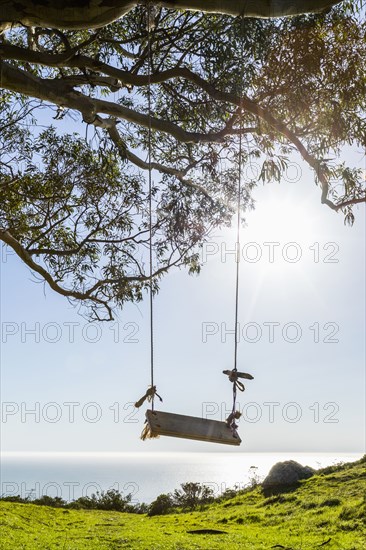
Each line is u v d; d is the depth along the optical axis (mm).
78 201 14125
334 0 8234
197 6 8266
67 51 10469
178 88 13102
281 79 11445
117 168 14086
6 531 18688
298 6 8234
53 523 22969
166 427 6973
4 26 8641
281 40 11281
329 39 11438
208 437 7137
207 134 12422
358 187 11930
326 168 11656
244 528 21891
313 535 19359
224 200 14523
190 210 14453
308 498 24984
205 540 18672
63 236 14305
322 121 11703
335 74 11414
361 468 28484
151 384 7680
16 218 13953
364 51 11438
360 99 11602
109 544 17641
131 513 31078
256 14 8305
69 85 11062
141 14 11750
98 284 14320
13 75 10250
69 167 13656
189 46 11898
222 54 11492
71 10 8320
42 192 13703
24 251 13383
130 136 14633
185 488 31344
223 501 29828
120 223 14352
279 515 23469
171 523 24219
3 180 13438
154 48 12047
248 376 7746
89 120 11727
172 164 14648
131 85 11844
